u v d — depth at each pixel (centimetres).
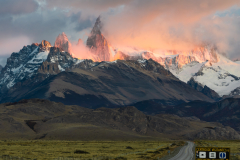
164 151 17950
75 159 13425
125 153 16588
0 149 19400
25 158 13925
